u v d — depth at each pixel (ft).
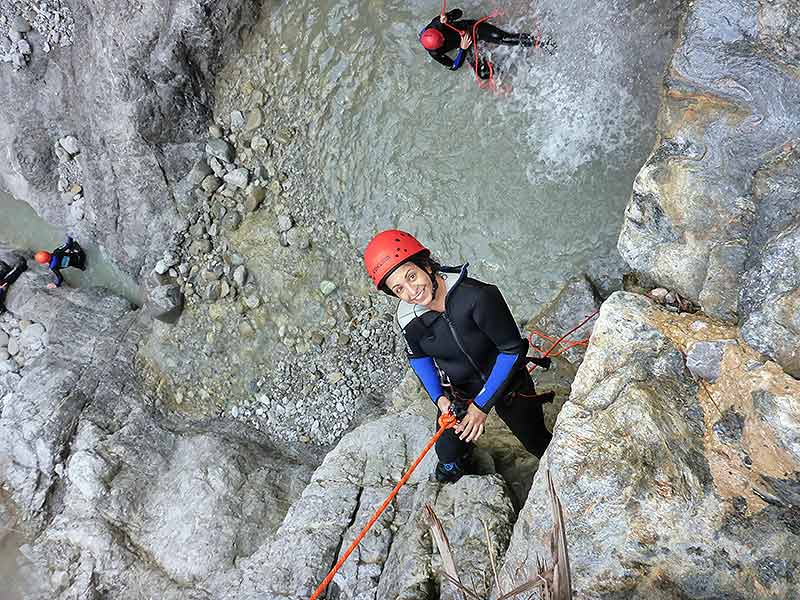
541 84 19.98
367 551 13.01
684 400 10.14
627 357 10.82
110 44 22.31
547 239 20.06
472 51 20.42
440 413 12.08
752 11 11.42
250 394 22.04
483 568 11.62
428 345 11.19
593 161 19.53
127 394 21.89
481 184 20.76
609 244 19.43
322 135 22.52
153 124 22.76
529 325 19.38
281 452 20.72
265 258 22.65
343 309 22.02
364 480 14.38
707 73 11.89
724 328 10.44
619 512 9.80
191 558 17.24
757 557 8.97
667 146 12.39
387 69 21.65
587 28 19.21
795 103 11.03
